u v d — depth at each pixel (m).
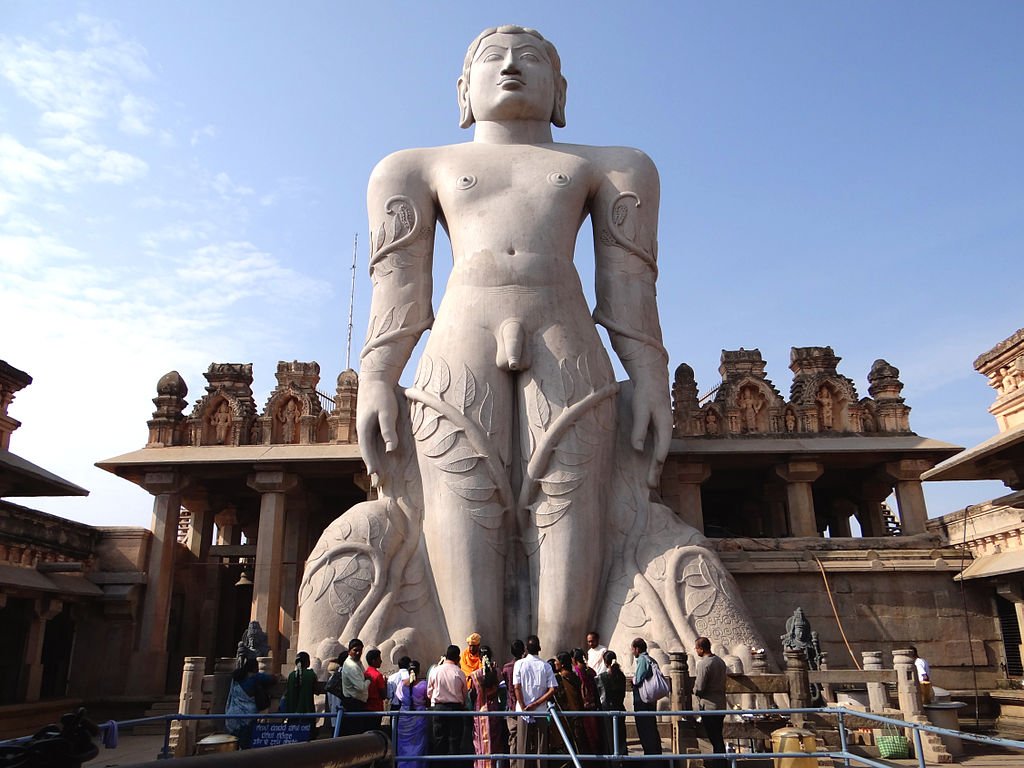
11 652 19.50
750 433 22.42
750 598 16.91
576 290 15.45
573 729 8.49
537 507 14.12
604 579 14.49
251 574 27.17
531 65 17.09
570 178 15.91
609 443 14.90
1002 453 15.95
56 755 2.84
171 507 22.39
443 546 14.05
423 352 15.34
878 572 17.03
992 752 11.94
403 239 15.96
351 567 13.89
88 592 21.14
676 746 9.66
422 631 13.75
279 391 23.83
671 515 15.16
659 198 16.78
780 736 9.09
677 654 10.01
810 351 24.53
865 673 10.70
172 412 23.72
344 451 22.17
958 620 16.78
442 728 9.07
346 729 8.88
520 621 14.04
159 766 2.54
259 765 3.03
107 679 21.20
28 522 19.55
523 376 14.73
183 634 25.52
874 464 22.61
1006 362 18.08
